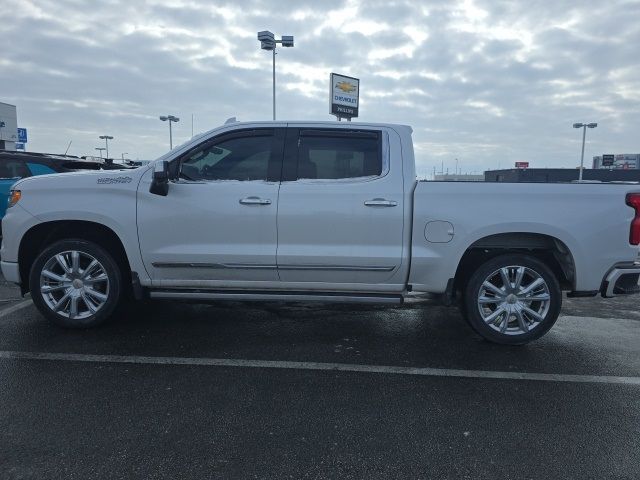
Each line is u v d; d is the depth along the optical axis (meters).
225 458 2.83
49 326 5.07
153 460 2.79
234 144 4.78
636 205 4.53
